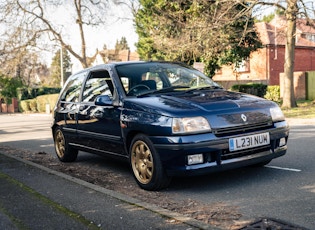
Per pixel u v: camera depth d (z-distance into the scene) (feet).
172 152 15.49
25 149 34.45
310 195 15.06
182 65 22.15
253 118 16.56
